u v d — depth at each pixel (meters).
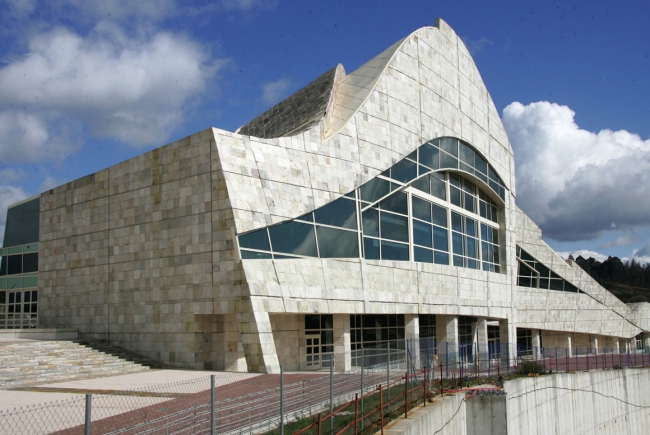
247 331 25.45
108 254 31.38
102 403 16.23
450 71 42.31
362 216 32.94
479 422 24.20
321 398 17.27
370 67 37.28
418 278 36.38
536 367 32.88
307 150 30.05
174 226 28.28
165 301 28.39
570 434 32.50
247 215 26.53
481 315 43.12
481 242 45.56
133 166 30.50
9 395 18.59
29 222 37.25
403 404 19.00
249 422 13.18
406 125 36.59
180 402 16.09
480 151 45.12
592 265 186.25
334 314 30.94
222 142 26.77
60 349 27.80
